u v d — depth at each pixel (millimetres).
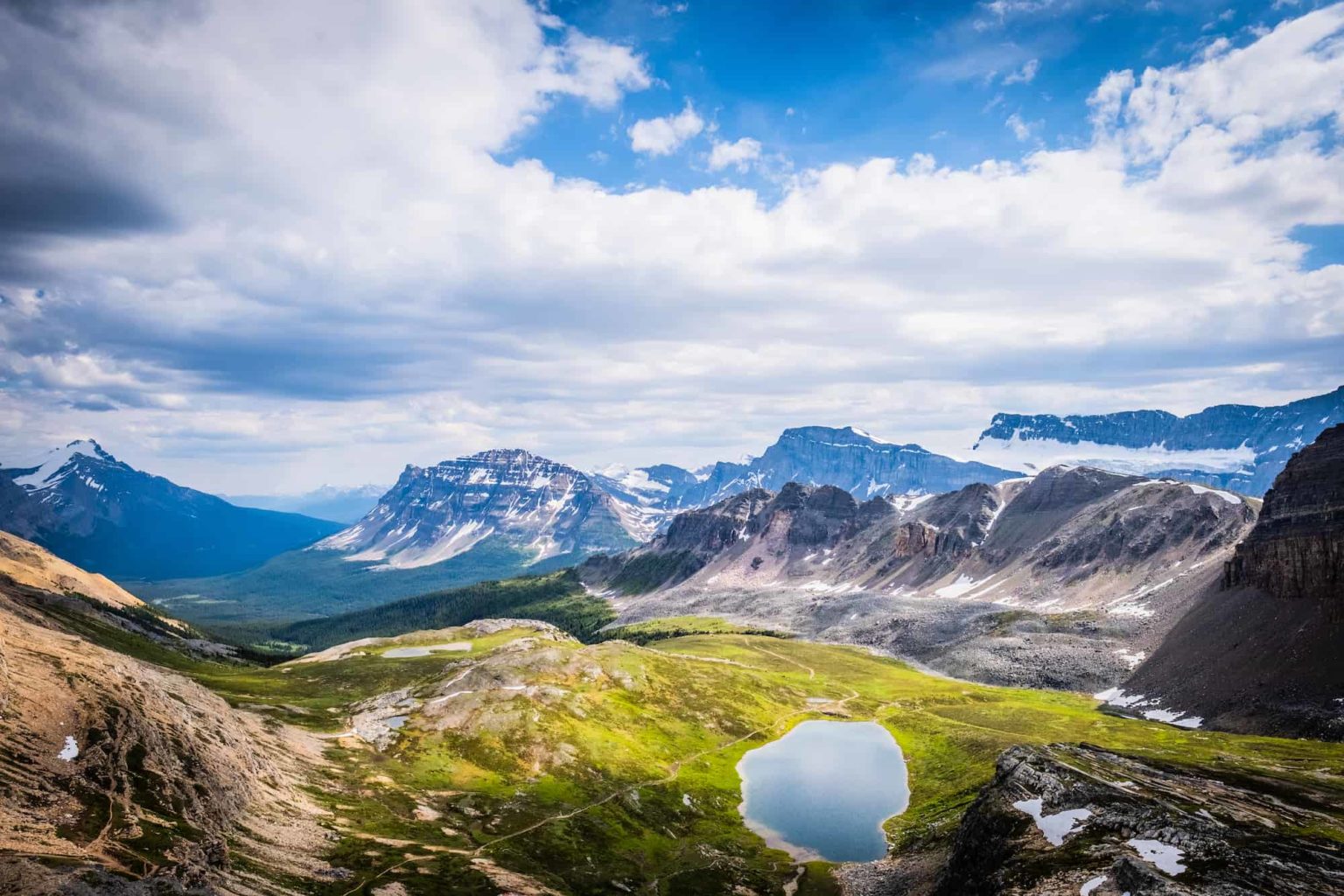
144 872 71812
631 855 125000
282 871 89312
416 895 92562
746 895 112062
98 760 90438
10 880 59812
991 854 85062
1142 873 66688
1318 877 66375
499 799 141000
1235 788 96375
